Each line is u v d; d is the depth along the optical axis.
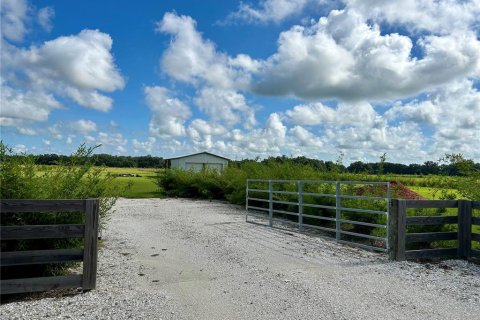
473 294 5.16
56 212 5.62
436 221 7.39
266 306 4.61
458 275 6.18
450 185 9.74
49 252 5.02
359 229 10.48
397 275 6.07
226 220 12.63
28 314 4.30
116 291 5.17
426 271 6.38
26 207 4.98
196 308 4.55
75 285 5.11
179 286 5.43
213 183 21.19
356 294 5.07
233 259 7.05
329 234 10.17
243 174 17.88
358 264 6.78
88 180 6.69
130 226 11.14
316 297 4.92
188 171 24.61
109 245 8.37
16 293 4.99
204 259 7.07
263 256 7.32
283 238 9.34
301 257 7.29
